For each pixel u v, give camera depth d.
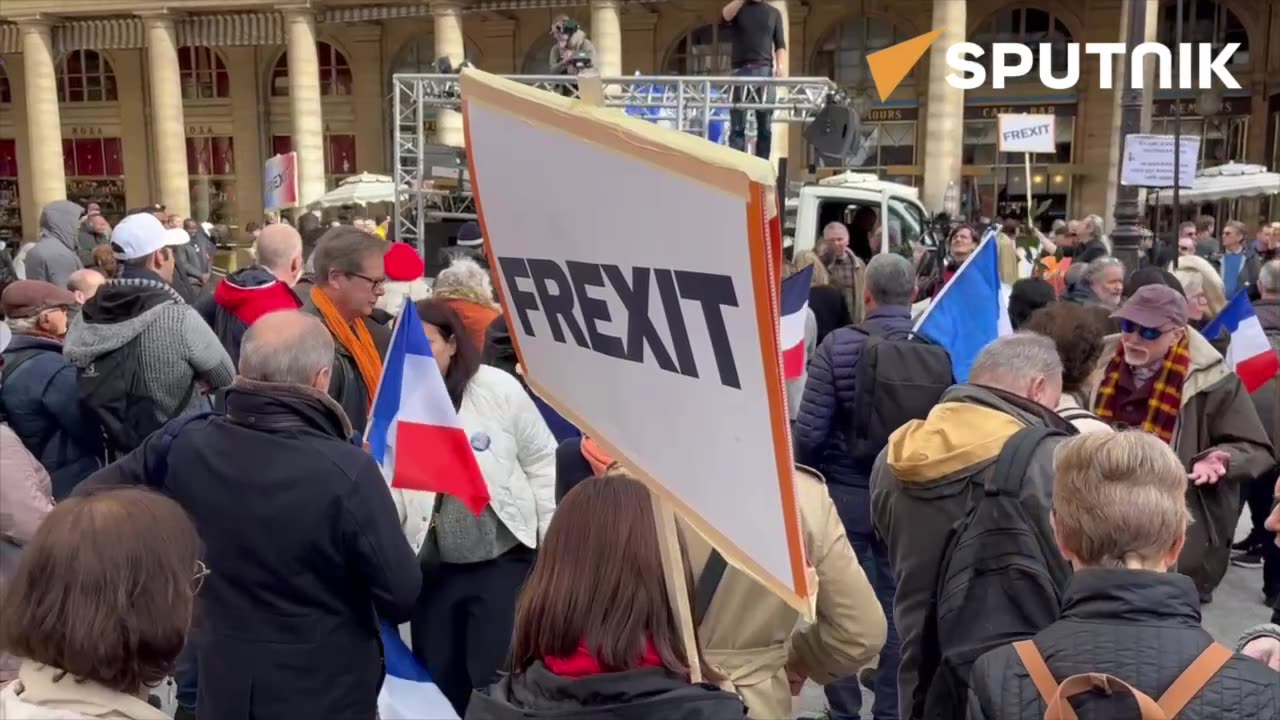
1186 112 27.94
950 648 2.70
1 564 2.90
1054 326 4.17
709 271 1.60
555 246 1.95
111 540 1.72
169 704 4.33
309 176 31.12
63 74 37.09
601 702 1.81
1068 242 12.83
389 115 34.16
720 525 1.76
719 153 1.51
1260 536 6.89
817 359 4.86
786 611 2.37
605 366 1.94
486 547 3.71
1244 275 12.60
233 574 2.87
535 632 1.91
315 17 30.97
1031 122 15.73
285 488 2.85
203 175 36.09
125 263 4.49
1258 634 2.63
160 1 31.56
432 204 14.93
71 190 37.38
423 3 29.58
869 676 5.17
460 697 3.83
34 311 4.68
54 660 1.68
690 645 1.90
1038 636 2.06
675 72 31.73
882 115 29.84
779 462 1.59
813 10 30.39
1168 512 2.04
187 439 2.99
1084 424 3.31
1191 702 1.86
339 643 2.94
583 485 2.00
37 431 4.48
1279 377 5.59
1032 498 2.70
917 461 2.89
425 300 3.82
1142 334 4.40
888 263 4.88
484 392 3.79
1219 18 27.70
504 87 1.96
